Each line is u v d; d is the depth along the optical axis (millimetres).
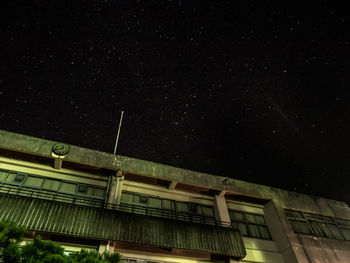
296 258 11031
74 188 10664
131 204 11070
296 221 12938
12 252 4785
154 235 9352
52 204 8742
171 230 9711
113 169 11195
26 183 10109
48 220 8359
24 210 8289
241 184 13305
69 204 8977
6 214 8008
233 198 13219
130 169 11477
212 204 12609
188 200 12273
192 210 12016
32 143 10641
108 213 9266
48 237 8602
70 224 8539
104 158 11367
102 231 8781
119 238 8820
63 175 10828
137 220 9492
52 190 10281
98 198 10641
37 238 5215
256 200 13523
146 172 11680
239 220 12617
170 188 12164
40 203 8609
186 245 9523
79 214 8875
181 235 9711
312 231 12766
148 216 9766
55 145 10758
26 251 4918
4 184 9773
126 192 11352
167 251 9781
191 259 9992
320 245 12008
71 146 11102
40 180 10398
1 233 4852
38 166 10648
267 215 13195
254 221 12883
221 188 12641
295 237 11859
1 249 5207
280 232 12172
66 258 5086
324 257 11562
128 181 11703
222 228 10523
